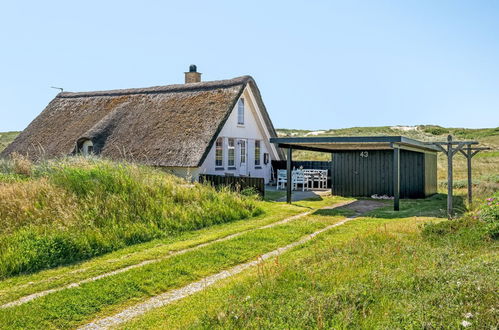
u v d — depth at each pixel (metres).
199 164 19.42
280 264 7.04
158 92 25.86
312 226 11.38
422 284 5.61
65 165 12.84
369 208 15.57
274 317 4.77
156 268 7.46
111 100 27.59
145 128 23.08
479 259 6.58
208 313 5.11
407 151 19.08
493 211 9.34
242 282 6.27
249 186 18.09
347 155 20.38
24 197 10.34
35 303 5.82
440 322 4.41
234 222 12.30
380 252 7.66
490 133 56.69
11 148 28.59
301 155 46.19
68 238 8.61
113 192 11.47
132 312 5.63
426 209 14.62
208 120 21.20
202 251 8.59
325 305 4.98
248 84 23.78
